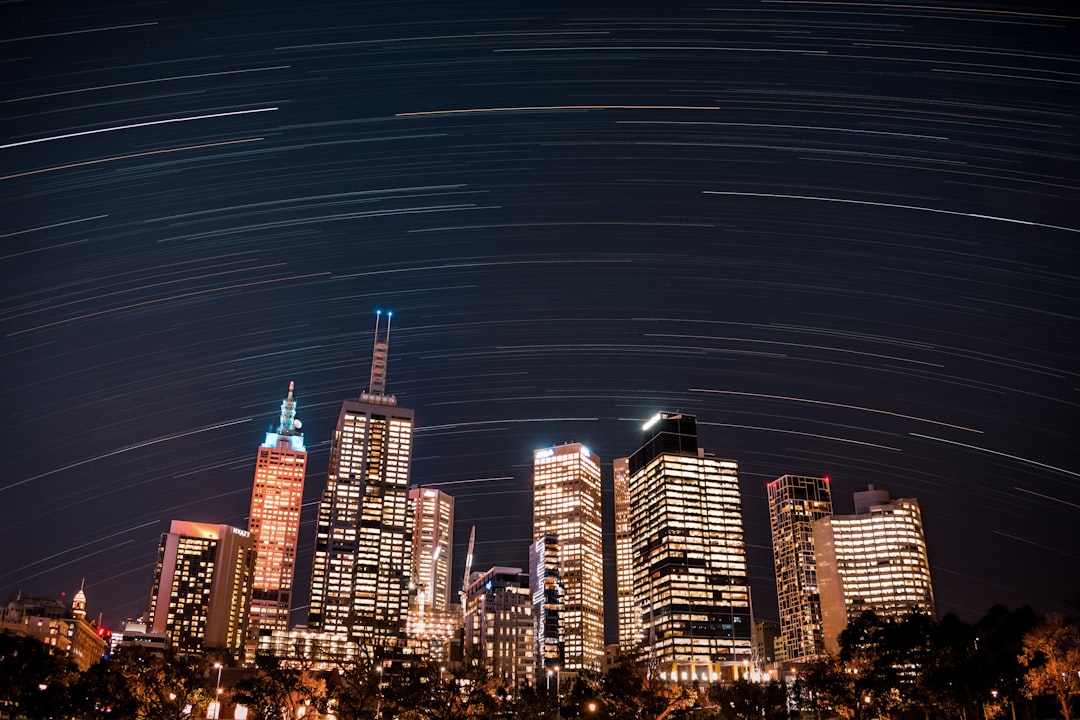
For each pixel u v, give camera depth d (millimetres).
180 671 151375
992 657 148375
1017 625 159125
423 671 146125
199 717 168125
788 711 194500
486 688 148250
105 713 149625
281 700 143375
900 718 170875
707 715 184625
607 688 177625
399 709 142625
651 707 173250
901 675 176250
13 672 144375
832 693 166000
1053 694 139500
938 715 166500
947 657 149625
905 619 175500
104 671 150750
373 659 151250
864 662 167625
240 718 180375
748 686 195750
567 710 185750
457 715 143125
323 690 147500
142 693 146625
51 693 143875
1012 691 147125
